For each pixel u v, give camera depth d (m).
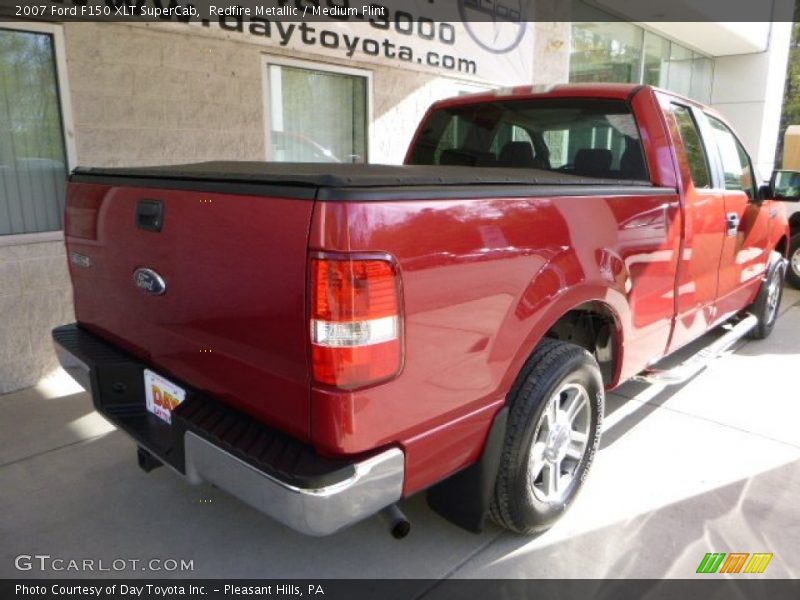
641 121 3.31
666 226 3.20
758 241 4.80
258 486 1.91
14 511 2.95
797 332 6.07
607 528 2.85
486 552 2.69
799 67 23.77
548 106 3.66
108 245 2.51
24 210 4.37
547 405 2.53
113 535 2.79
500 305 2.21
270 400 2.01
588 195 2.63
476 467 2.38
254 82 5.25
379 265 1.81
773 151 14.95
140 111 4.63
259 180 1.92
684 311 3.63
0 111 4.16
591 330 3.12
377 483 1.95
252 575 2.55
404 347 1.91
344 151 6.30
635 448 3.59
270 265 1.88
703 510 2.99
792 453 3.55
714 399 4.30
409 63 6.48
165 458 2.28
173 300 2.25
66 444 3.59
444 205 1.99
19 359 4.34
